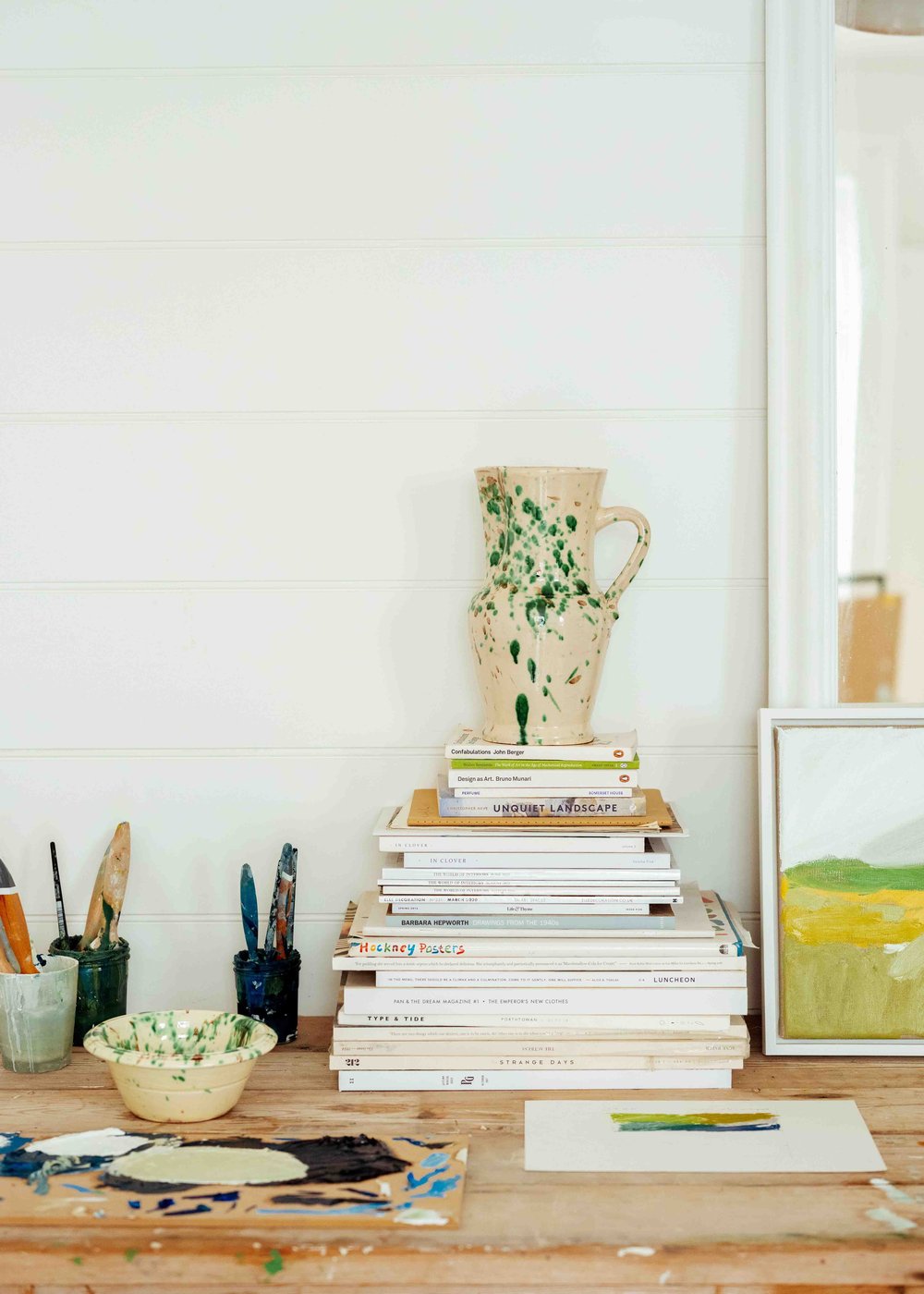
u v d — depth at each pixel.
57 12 1.50
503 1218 1.04
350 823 1.54
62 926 1.49
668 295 1.51
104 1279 1.01
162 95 1.50
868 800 1.44
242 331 1.52
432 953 1.30
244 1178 1.10
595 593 1.40
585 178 1.50
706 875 1.54
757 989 1.54
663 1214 1.05
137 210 1.51
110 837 1.55
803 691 1.50
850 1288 1.03
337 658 1.54
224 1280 1.01
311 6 1.50
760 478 1.52
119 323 1.52
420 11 1.49
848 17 1.49
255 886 1.52
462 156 1.50
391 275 1.51
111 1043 1.29
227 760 1.54
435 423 1.52
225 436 1.53
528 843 1.32
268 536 1.53
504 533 1.39
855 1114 1.25
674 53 1.49
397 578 1.53
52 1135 1.19
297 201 1.51
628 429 1.52
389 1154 1.14
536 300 1.51
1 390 1.53
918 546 1.51
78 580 1.54
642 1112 1.25
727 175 1.50
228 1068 1.20
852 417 1.51
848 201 1.50
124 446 1.53
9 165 1.51
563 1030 1.30
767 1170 1.13
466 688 1.54
